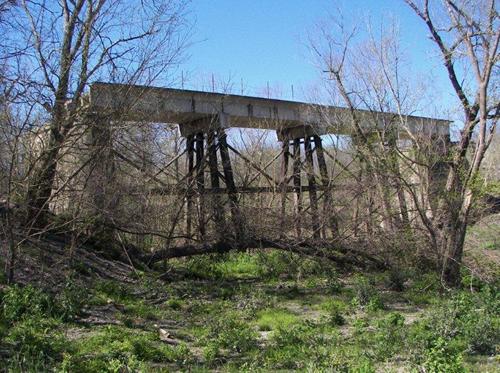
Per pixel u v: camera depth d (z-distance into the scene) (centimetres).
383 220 1792
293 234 1898
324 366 704
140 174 1536
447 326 919
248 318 1129
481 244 1812
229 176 1897
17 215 1182
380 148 1656
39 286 1083
